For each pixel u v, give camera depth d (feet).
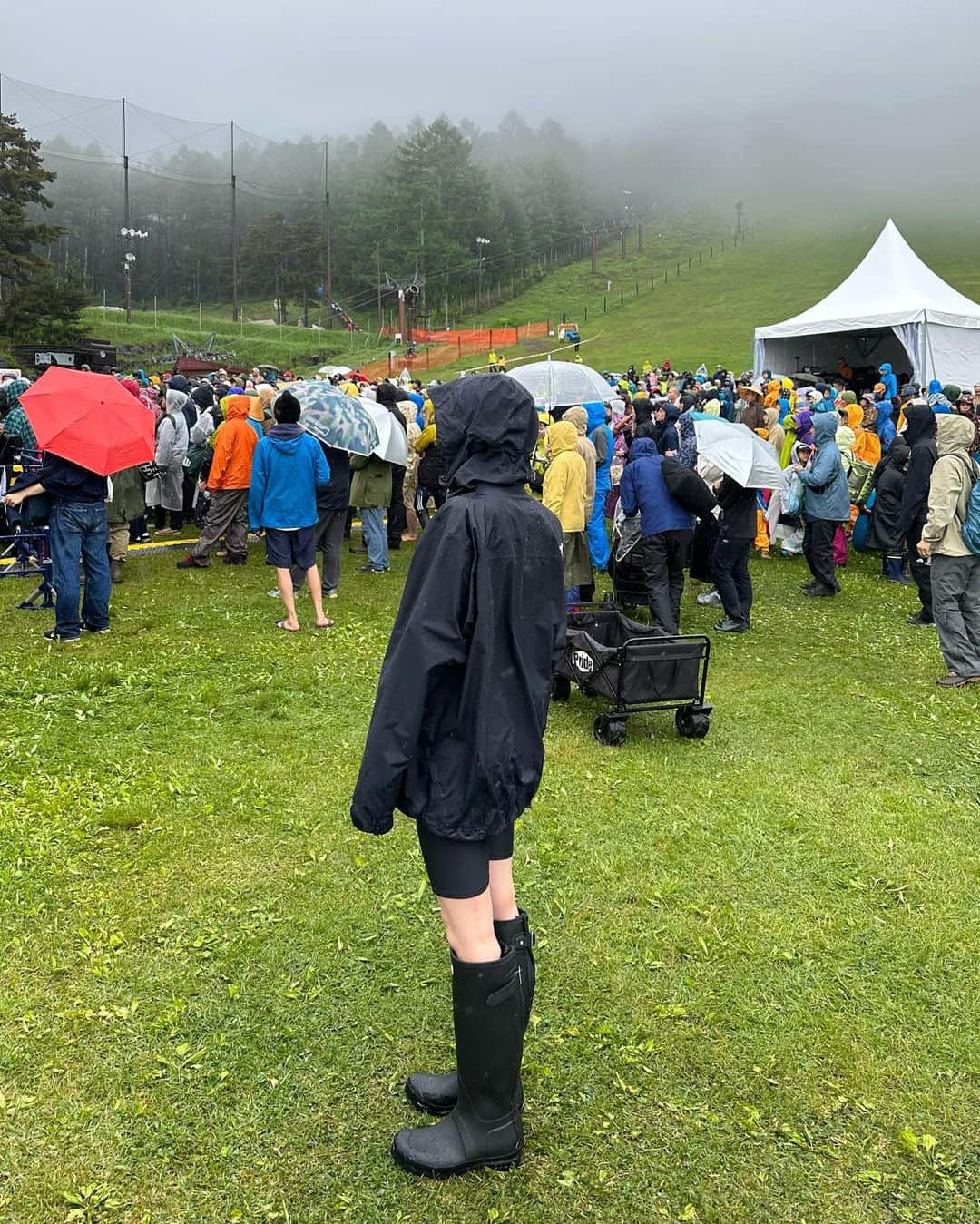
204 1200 7.69
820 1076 9.36
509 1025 7.79
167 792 15.20
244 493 32.60
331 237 381.60
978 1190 8.04
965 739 19.08
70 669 21.40
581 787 16.15
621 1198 7.85
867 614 29.94
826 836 14.56
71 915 11.66
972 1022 10.28
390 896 12.28
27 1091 8.74
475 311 359.05
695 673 18.34
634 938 11.59
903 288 69.82
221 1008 10.02
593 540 31.01
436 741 7.36
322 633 25.14
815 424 31.55
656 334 227.61
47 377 23.04
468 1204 7.75
